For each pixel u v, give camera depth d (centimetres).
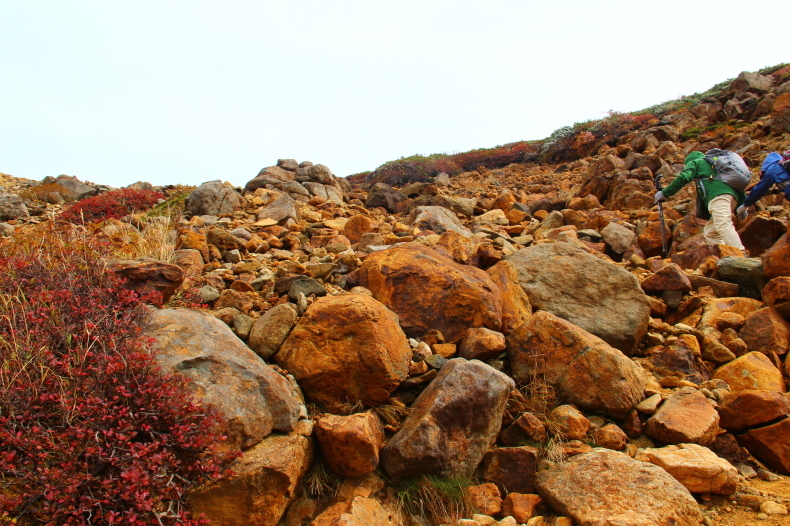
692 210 840
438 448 346
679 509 303
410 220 973
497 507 341
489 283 486
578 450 373
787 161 715
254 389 339
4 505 256
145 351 324
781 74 2078
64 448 273
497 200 1156
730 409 394
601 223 915
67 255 416
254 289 523
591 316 500
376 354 381
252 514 309
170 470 293
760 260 588
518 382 430
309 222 967
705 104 1944
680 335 501
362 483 348
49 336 324
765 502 327
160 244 577
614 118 2183
